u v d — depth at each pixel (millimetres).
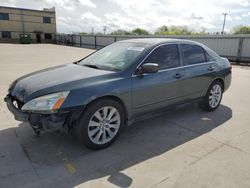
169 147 3502
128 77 3516
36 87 3145
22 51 22094
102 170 2877
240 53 17516
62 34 46531
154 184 2635
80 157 3152
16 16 48938
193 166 3002
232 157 3242
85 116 3129
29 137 3650
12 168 2857
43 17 51938
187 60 4484
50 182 2627
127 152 3326
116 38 30406
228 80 5484
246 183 2684
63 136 3709
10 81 7645
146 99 3771
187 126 4324
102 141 3377
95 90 3146
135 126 4273
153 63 3764
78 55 19375
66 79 3258
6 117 4422
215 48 19172
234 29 43594
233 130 4188
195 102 4824
